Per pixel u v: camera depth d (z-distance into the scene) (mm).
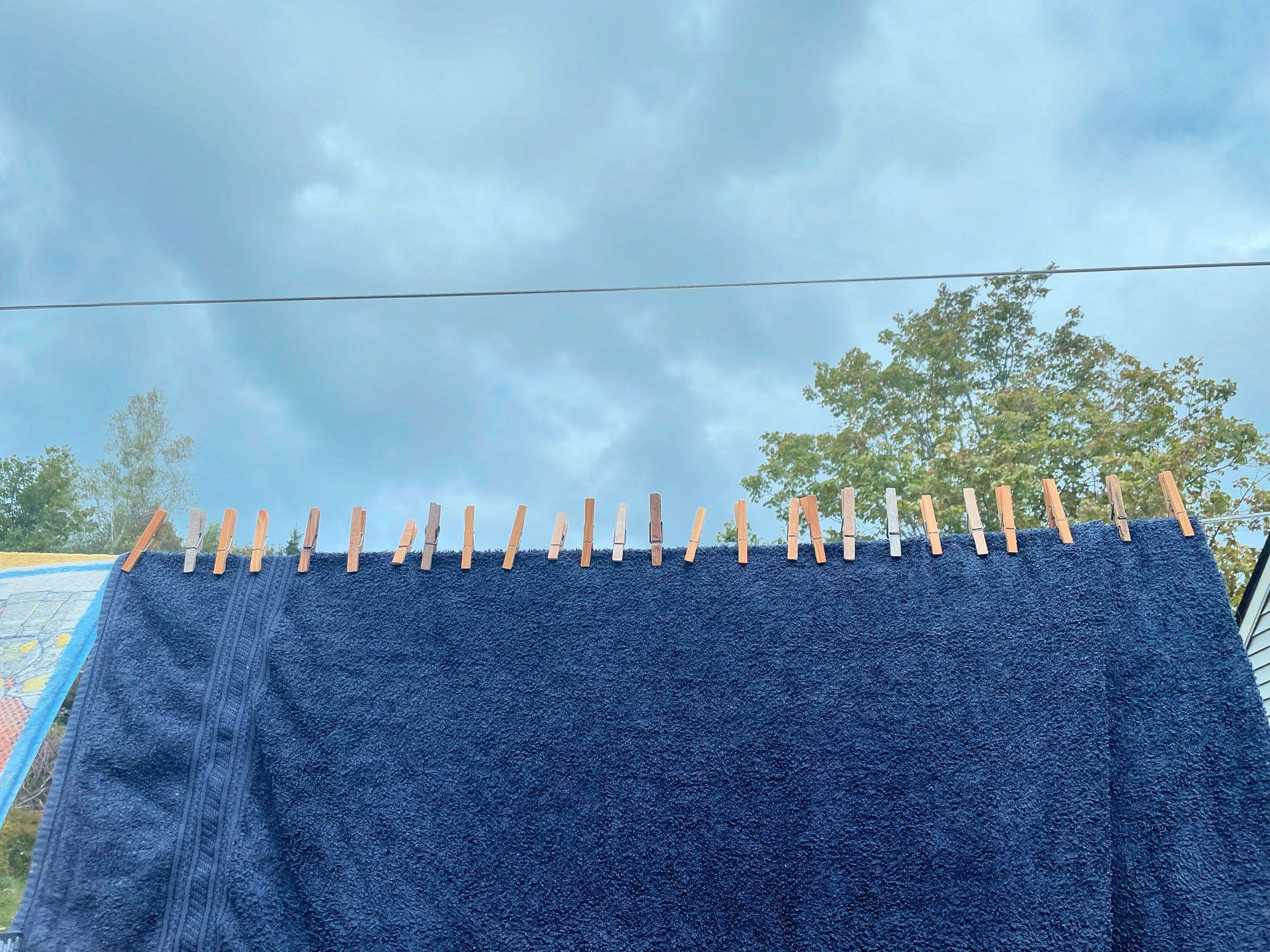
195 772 2350
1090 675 2242
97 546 18219
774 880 2131
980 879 2076
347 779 2307
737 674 2365
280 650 2480
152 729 2387
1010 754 2191
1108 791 2115
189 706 2426
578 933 2113
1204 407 15125
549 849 2201
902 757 2223
